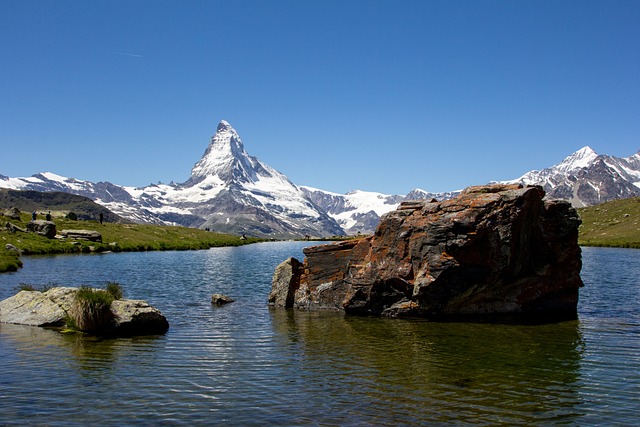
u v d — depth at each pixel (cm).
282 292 4750
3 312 3769
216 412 1997
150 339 3253
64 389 2241
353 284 4306
